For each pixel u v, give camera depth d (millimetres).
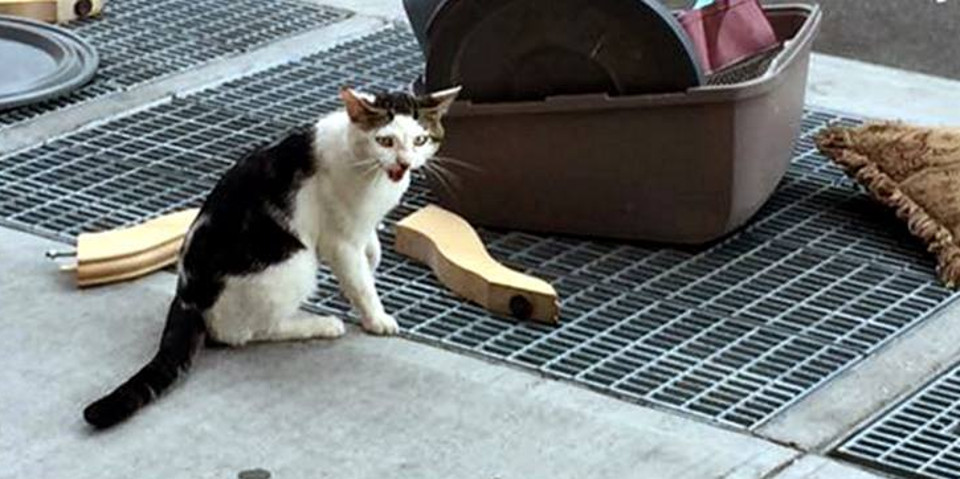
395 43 6164
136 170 5062
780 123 4664
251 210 3973
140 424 3764
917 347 4195
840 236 4762
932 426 3859
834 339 4223
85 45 5867
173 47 6039
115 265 4348
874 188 4793
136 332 4148
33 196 4875
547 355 4105
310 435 3734
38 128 5312
